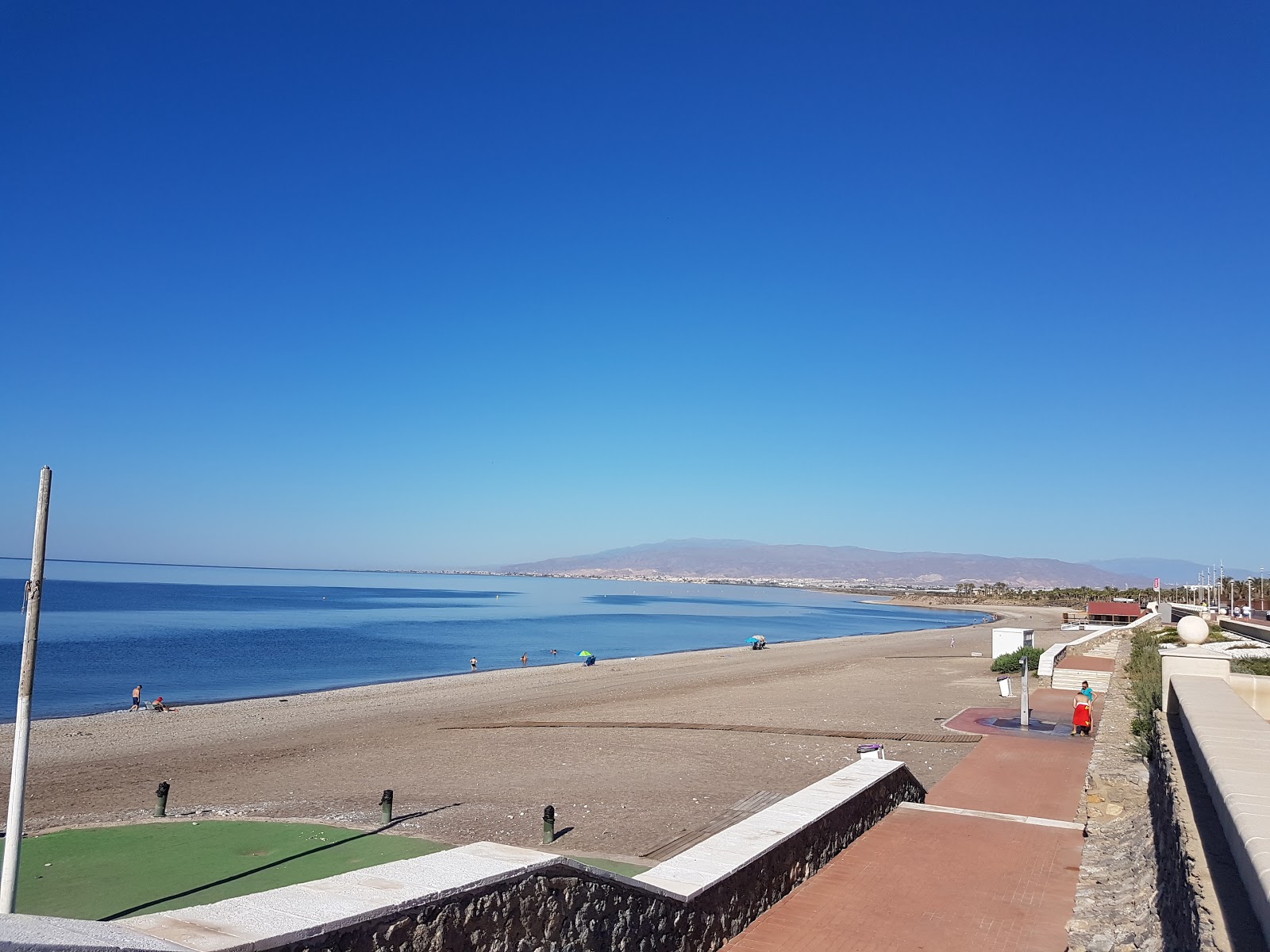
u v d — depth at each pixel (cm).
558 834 1453
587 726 2772
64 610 11200
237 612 12056
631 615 14900
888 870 985
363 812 1623
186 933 391
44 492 931
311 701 3881
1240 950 384
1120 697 2261
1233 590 9331
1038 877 964
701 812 1606
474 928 507
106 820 1505
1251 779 506
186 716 3400
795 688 3922
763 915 845
